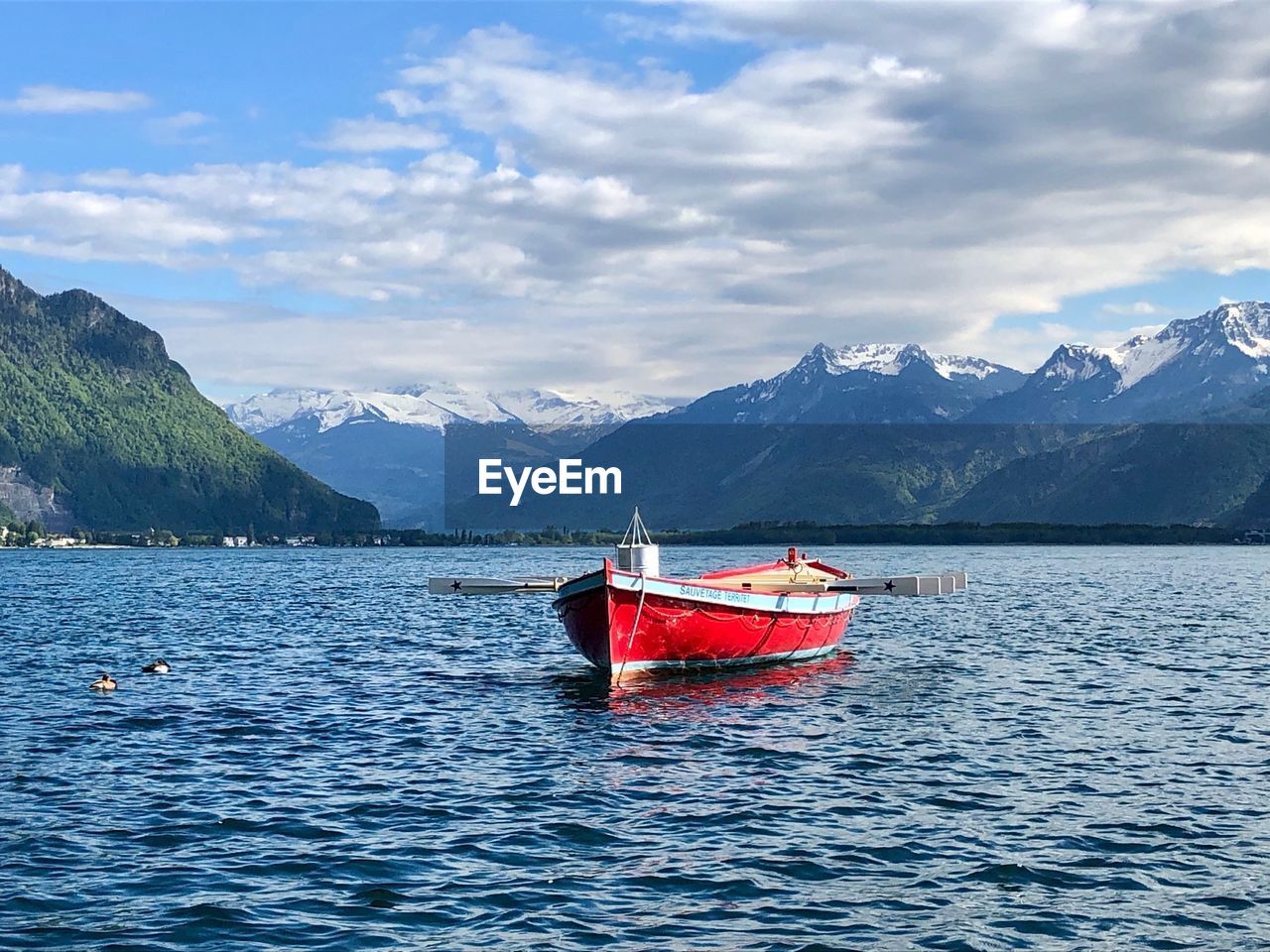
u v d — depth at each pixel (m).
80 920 22.44
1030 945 21.39
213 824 28.84
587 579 47.41
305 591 134.50
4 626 84.38
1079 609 98.19
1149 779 33.25
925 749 37.31
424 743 38.59
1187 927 22.16
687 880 24.80
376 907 23.17
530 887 24.38
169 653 65.56
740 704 45.31
